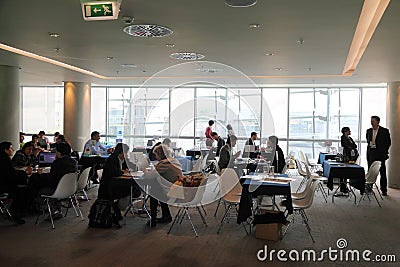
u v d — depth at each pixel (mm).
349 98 12430
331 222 5824
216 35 5535
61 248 4457
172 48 6496
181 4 4164
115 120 13594
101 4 3748
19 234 4984
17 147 8570
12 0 4078
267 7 4227
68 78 10711
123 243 4680
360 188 7078
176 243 4711
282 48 6371
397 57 6406
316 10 4312
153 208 5434
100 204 5383
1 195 5523
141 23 4934
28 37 5758
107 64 8312
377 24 4477
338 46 6160
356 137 12383
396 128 9258
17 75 8594
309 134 12758
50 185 5656
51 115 14227
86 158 8102
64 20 4832
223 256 4277
